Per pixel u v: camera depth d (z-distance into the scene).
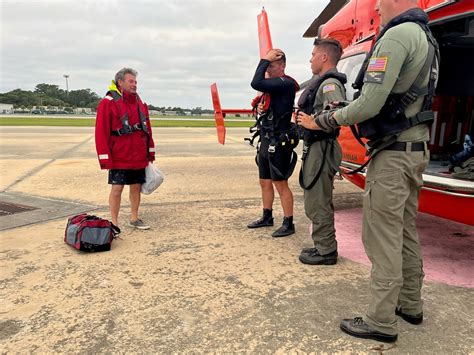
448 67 4.23
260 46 7.91
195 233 4.15
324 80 3.05
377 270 2.13
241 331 2.28
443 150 4.36
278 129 3.72
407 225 2.26
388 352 2.08
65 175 7.63
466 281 2.94
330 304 2.60
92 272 3.12
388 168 2.05
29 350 2.11
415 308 2.32
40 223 4.47
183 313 2.49
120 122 3.90
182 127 31.47
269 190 4.26
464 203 2.85
